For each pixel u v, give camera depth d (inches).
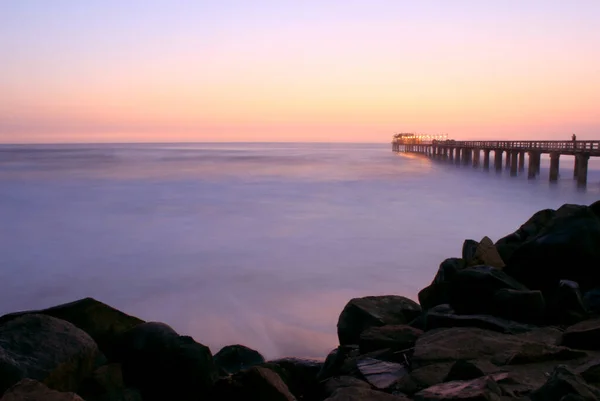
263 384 168.6
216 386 171.8
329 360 257.1
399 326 251.1
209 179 1846.7
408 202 1237.1
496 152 2155.5
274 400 167.2
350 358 229.1
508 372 171.2
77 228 888.9
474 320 235.0
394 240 781.9
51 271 603.8
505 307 242.7
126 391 187.6
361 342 242.5
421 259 655.1
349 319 287.4
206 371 204.2
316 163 3139.8
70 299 498.3
